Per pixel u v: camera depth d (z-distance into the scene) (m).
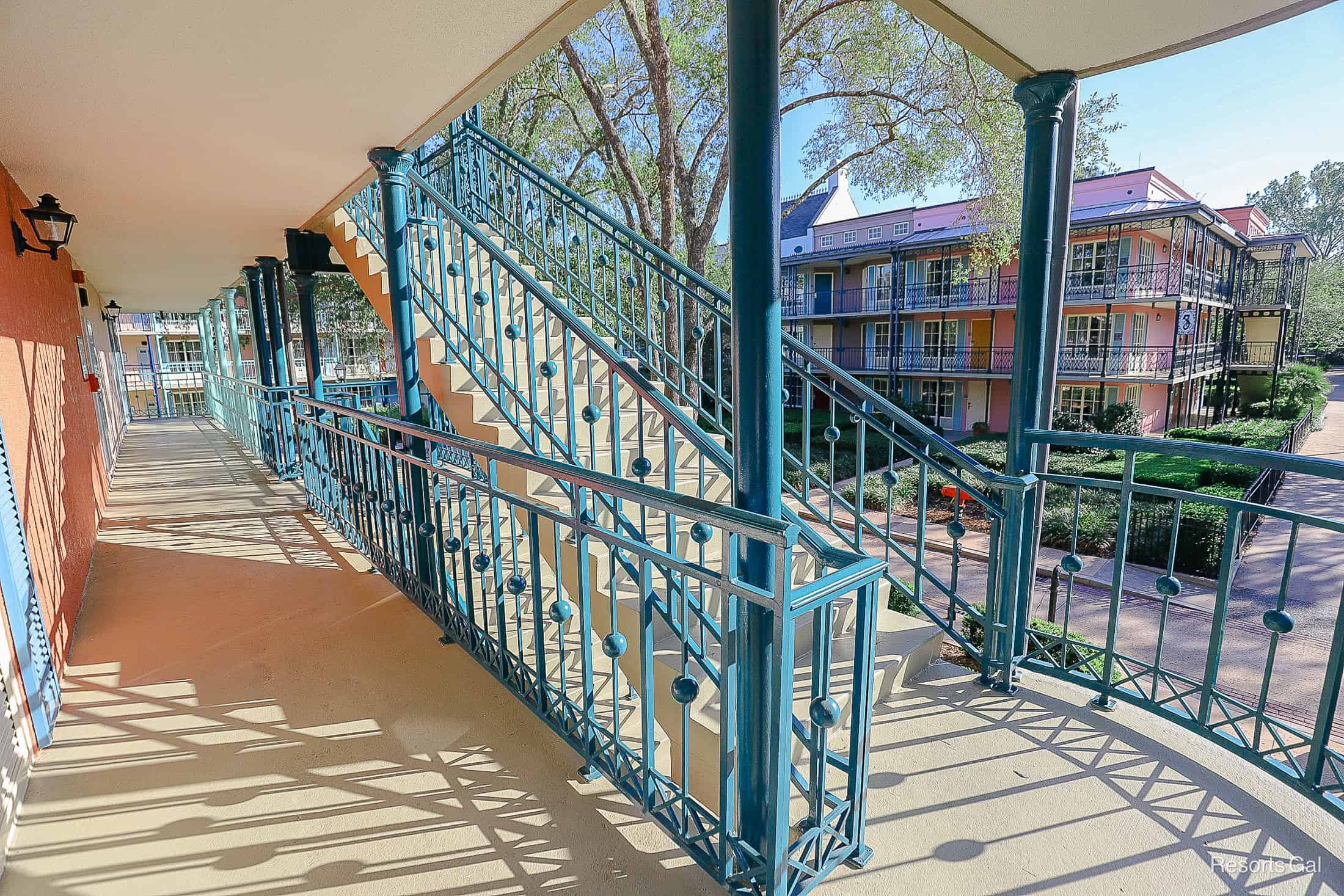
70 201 4.09
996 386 15.84
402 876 1.54
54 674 2.32
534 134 11.74
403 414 3.20
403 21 1.93
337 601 3.28
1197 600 6.20
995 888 1.48
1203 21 1.94
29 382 2.87
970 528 8.17
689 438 1.61
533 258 5.73
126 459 8.65
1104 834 1.65
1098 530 7.86
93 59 2.11
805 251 21.75
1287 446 11.53
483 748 2.05
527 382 3.61
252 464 7.90
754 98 1.22
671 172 8.59
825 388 2.81
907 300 16.94
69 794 1.85
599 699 2.49
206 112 2.64
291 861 1.59
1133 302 14.30
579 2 1.84
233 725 2.19
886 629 2.64
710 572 1.35
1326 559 7.07
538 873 1.56
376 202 4.98
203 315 16.39
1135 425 13.58
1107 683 2.25
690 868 1.57
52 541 2.83
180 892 1.50
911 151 9.36
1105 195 16.11
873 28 8.70
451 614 2.74
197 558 4.00
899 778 1.88
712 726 1.88
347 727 2.17
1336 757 1.65
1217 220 13.69
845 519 8.65
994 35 2.04
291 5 1.81
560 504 2.78
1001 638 2.38
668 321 8.39
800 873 1.43
